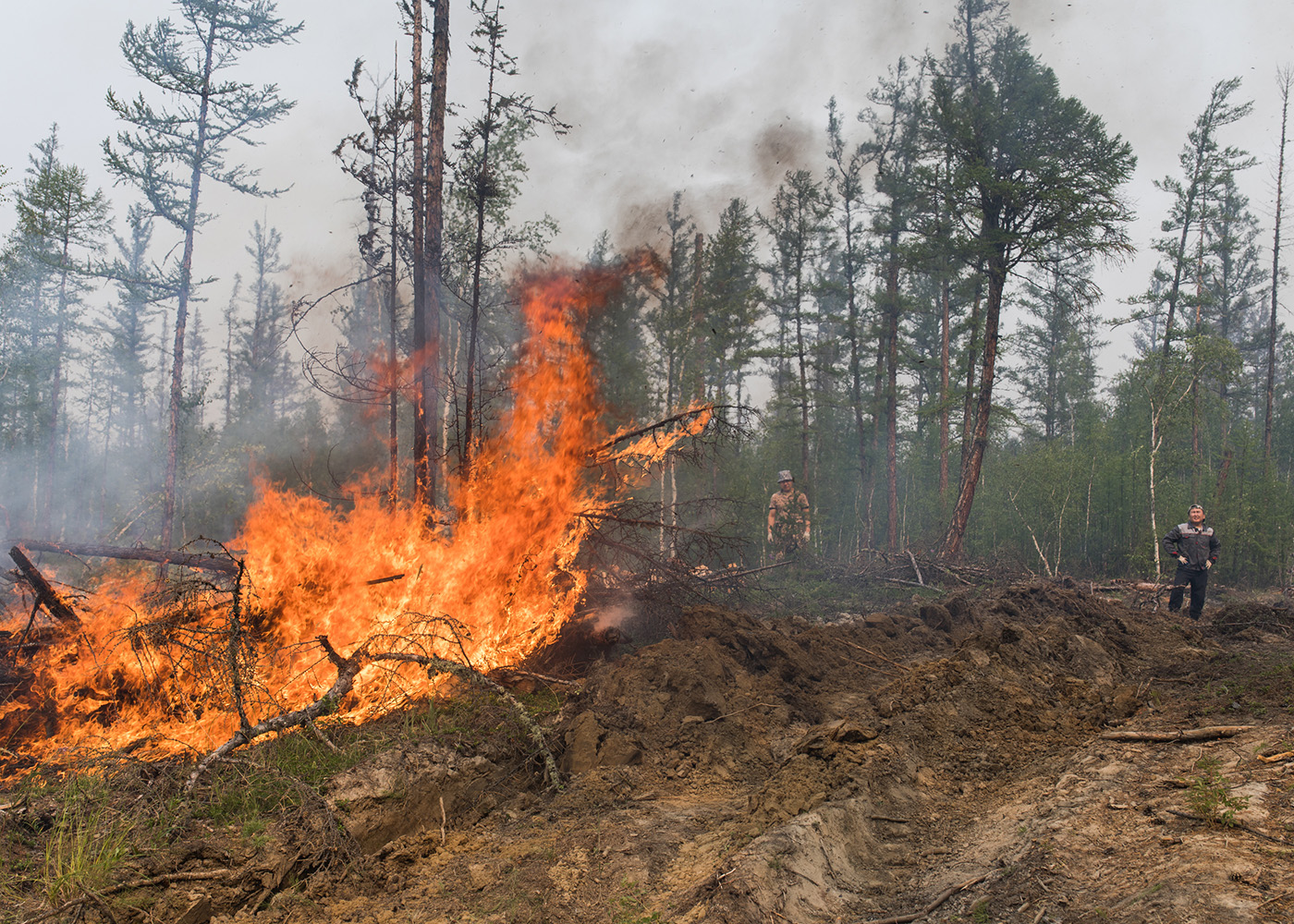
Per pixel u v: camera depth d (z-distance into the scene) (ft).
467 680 22.75
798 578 54.08
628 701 23.11
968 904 11.75
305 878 14.24
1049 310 110.93
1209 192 91.20
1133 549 64.54
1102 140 59.98
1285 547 62.23
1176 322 91.76
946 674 22.72
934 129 66.28
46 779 17.08
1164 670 25.79
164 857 13.28
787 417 87.30
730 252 71.15
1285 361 122.93
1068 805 14.38
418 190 40.34
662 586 33.50
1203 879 10.39
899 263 80.12
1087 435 75.77
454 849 15.72
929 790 17.17
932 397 108.58
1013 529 71.92
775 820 15.33
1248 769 14.12
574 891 13.74
